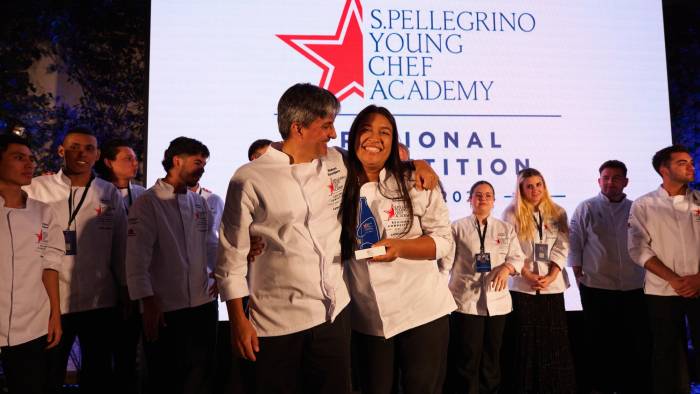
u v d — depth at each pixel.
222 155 3.98
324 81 4.12
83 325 2.98
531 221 3.71
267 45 4.09
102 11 4.63
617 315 3.83
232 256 1.73
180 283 2.88
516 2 4.32
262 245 1.76
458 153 4.15
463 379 3.49
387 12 4.21
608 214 3.86
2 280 2.27
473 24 4.27
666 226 3.17
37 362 2.38
